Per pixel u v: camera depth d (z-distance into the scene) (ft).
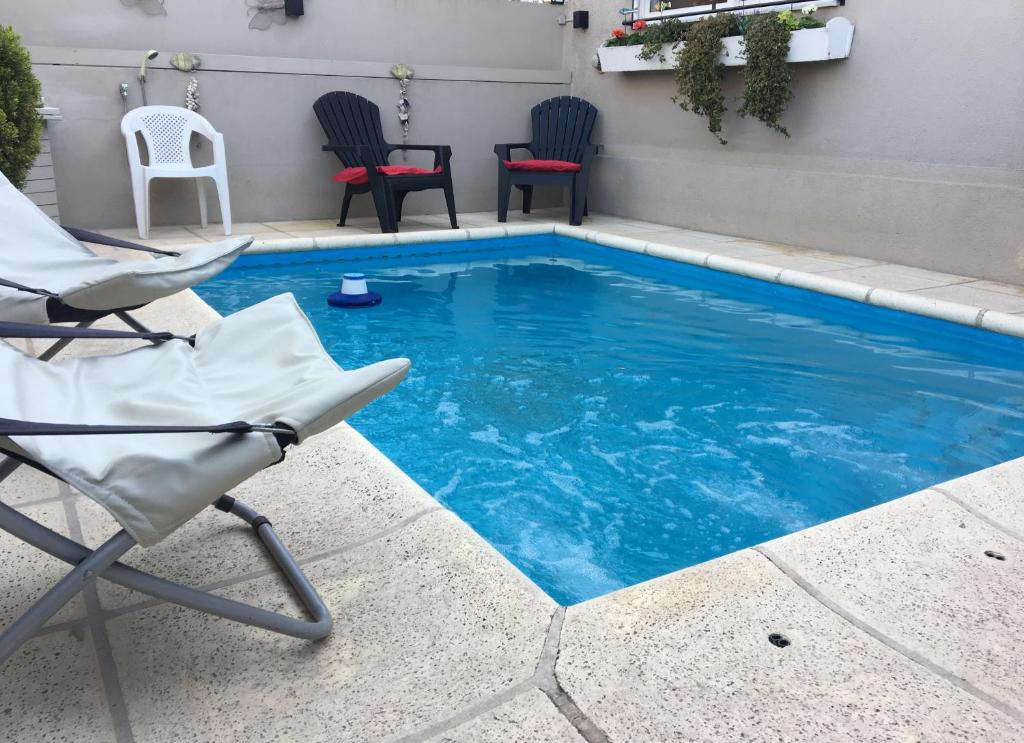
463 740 3.45
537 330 11.98
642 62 19.75
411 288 14.52
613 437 8.18
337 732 3.50
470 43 21.56
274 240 16.11
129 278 5.59
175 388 4.46
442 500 6.86
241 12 18.40
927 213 14.93
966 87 13.97
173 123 17.39
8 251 6.80
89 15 16.84
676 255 16.48
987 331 11.50
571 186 20.03
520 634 4.18
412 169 18.48
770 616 4.39
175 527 3.46
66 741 3.43
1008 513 5.70
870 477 7.38
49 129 16.40
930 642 4.22
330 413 3.69
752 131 18.07
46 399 4.29
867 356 11.07
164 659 3.98
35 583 4.58
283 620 3.92
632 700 3.71
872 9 15.26
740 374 10.19
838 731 3.57
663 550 6.16
